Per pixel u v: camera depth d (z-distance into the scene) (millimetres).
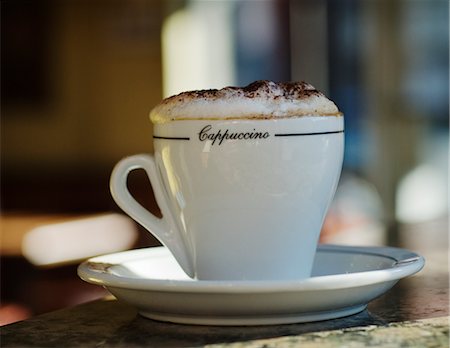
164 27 5758
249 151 660
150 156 730
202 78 5656
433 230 1366
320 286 594
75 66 5938
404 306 696
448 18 5145
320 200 694
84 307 727
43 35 5930
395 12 5211
